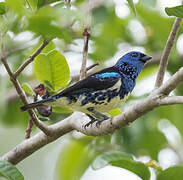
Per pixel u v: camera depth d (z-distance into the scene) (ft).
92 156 46.93
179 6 23.11
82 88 33.55
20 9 21.50
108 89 34.42
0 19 22.82
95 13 47.78
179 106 48.73
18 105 48.19
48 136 32.68
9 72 26.84
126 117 27.66
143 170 28.27
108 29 54.08
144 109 26.58
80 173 46.80
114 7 51.06
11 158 33.86
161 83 28.43
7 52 25.39
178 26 28.02
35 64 32.30
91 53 50.24
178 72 25.17
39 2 24.94
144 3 48.67
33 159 51.90
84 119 32.14
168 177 27.40
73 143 47.83
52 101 32.35
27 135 34.24
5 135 50.42
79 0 40.68
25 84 32.30
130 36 54.24
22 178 26.91
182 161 50.06
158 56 51.85
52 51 31.63
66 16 21.03
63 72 32.60
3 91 45.88
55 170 46.98
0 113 48.14
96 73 35.40
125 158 29.30
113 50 52.90
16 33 23.36
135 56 38.60
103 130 29.35
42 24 21.38
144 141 48.85
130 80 37.45
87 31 32.58
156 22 51.13
